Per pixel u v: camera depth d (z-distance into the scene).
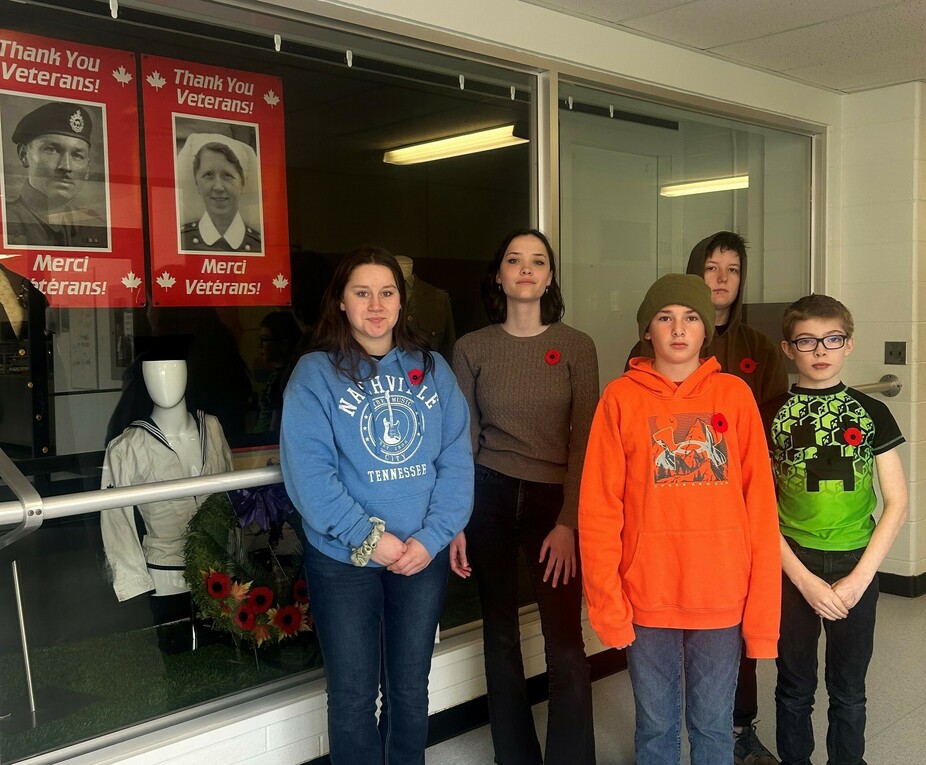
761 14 2.69
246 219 2.17
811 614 1.99
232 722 1.97
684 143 3.15
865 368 3.77
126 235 1.98
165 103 2.02
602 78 2.78
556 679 2.06
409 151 2.43
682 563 1.80
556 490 2.10
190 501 1.98
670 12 2.67
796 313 2.03
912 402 3.63
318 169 2.29
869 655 2.00
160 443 2.02
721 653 1.81
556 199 2.70
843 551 1.95
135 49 1.96
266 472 1.90
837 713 2.01
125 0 1.92
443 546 1.78
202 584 2.00
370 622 1.76
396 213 2.43
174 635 1.96
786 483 2.03
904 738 2.40
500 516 2.10
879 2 2.59
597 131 2.85
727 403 1.85
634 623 1.85
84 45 1.88
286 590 2.13
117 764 1.80
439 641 2.45
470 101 2.53
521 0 2.52
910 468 3.65
